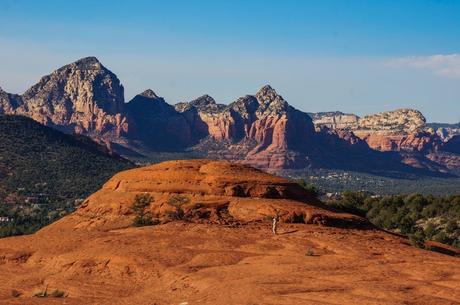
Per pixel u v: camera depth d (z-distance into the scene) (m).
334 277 48.03
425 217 131.25
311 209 81.06
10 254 64.94
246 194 83.81
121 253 58.34
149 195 84.38
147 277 54.44
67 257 60.78
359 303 40.09
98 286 53.94
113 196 87.44
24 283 57.09
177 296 47.44
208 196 83.12
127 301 47.72
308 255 59.41
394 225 125.44
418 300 41.16
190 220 78.25
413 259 59.28
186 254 58.66
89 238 67.94
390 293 42.53
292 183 88.31
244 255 58.72
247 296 42.38
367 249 63.75
